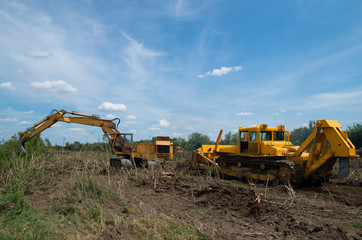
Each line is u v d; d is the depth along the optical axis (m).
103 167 13.34
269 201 7.51
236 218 6.17
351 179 11.49
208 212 6.62
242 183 11.31
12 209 5.55
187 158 16.00
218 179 12.04
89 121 16.05
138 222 5.47
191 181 11.14
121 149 16.00
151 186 9.68
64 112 15.47
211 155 14.46
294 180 10.05
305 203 7.51
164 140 16.12
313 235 5.07
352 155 9.05
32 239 4.21
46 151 14.66
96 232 4.96
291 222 5.77
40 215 5.45
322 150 10.29
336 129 9.47
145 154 15.46
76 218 5.57
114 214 5.95
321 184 10.95
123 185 9.16
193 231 5.18
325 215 6.44
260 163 11.45
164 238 4.82
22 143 13.60
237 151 12.76
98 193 7.47
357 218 6.21
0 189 6.95
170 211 6.65
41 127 15.04
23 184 7.92
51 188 8.43
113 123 16.52
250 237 5.05
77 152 16.09
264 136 12.07
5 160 11.00
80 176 9.26
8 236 4.27
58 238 4.48
